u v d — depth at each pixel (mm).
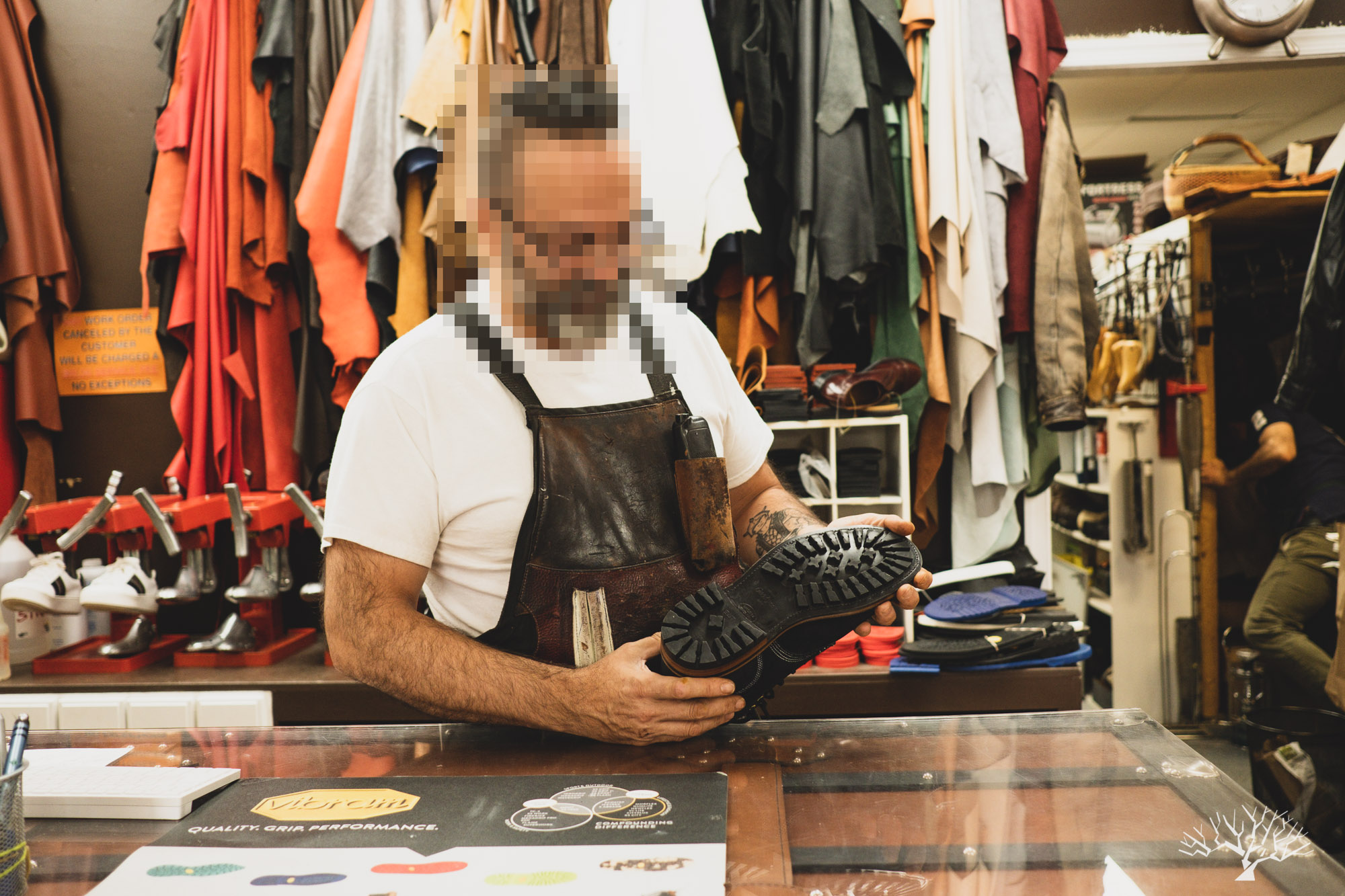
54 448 2506
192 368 2266
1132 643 3348
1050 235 2186
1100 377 3238
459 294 1024
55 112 2459
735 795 690
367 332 2123
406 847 587
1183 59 2582
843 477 2172
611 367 1059
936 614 1958
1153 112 3898
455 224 983
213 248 2215
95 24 2447
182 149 2211
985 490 2336
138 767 770
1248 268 3467
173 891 528
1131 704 3355
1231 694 3273
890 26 2105
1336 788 2301
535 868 549
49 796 685
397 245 2096
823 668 1960
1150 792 680
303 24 2182
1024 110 2219
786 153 2162
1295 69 2660
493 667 900
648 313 1128
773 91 2135
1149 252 3314
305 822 635
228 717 1908
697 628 832
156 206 2201
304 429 2238
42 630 2127
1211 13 2514
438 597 1068
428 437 997
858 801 676
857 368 2445
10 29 2283
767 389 2137
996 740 808
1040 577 2328
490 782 715
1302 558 2887
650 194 1932
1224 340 3705
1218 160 4641
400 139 2074
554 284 993
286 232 2240
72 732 893
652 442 1036
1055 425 2197
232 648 2049
